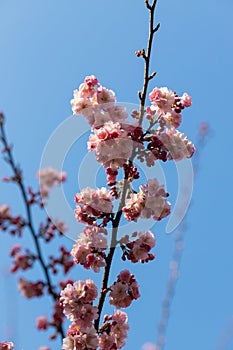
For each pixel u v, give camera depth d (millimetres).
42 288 1143
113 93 1177
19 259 1144
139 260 1156
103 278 1149
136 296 1160
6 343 1162
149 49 1155
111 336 1143
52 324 1138
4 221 1139
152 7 1153
